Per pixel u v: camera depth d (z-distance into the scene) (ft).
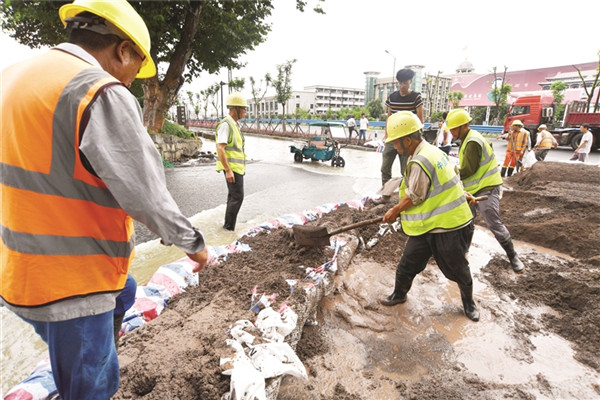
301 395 7.74
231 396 6.10
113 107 3.90
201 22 44.24
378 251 14.85
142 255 14.60
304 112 244.01
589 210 18.45
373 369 8.70
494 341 9.80
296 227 11.43
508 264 14.43
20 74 3.97
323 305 11.01
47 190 3.87
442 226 9.73
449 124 13.35
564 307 11.52
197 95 202.80
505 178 33.01
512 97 138.10
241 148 17.40
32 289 3.94
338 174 37.73
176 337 7.45
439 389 8.09
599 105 98.53
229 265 11.13
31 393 5.84
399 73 20.20
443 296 12.04
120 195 3.92
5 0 33.22
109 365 4.76
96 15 4.43
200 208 22.72
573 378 8.56
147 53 4.92
